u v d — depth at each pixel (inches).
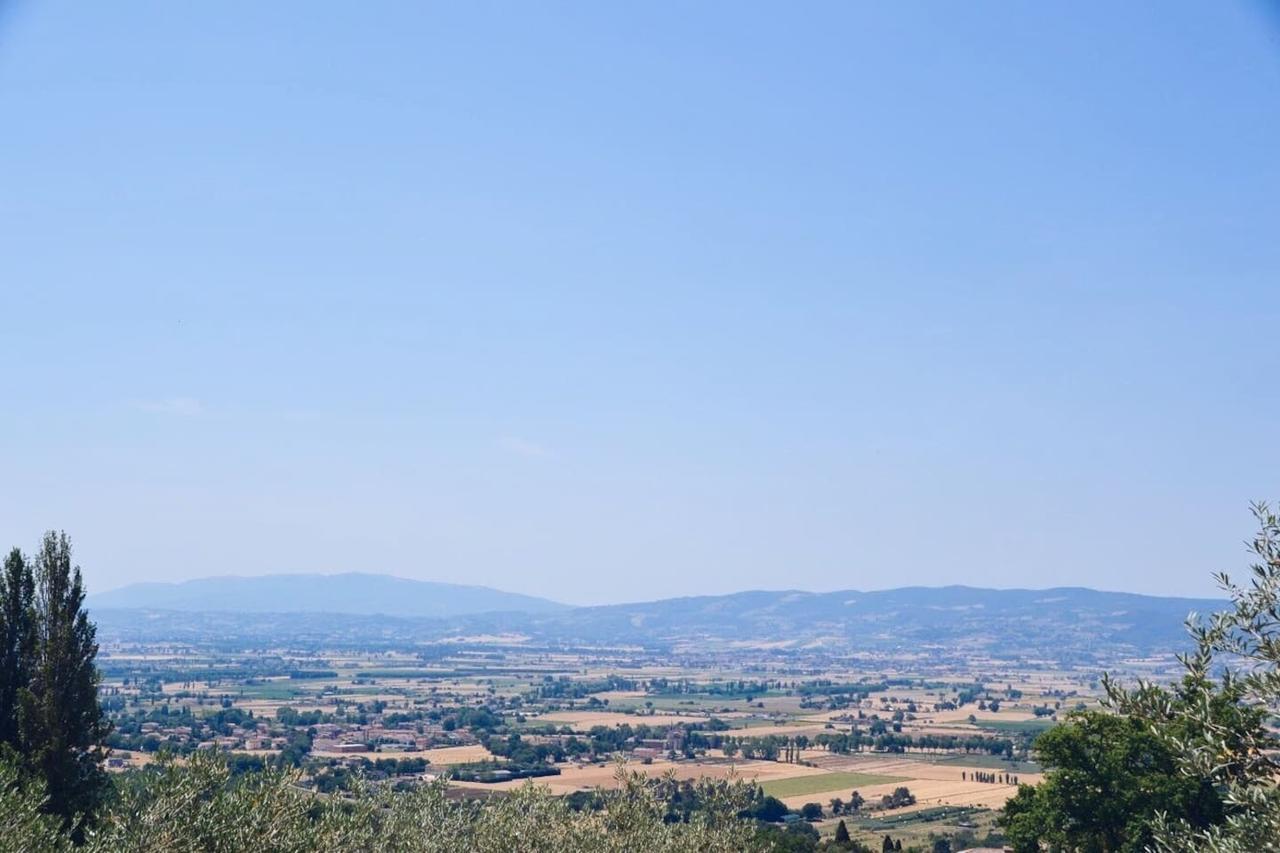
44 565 2015.3
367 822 1471.5
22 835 1117.7
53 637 1971.0
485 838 1545.3
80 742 1971.0
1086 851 1953.7
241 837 1164.5
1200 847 698.2
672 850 1556.3
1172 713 701.3
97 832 1149.7
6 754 1868.8
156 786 1160.8
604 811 1662.2
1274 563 683.4
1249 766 684.1
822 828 5132.9
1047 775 2050.9
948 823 5231.3
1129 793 1818.4
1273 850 658.8
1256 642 679.1
